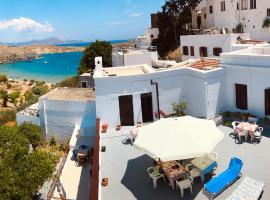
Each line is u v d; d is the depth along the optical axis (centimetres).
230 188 1445
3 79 9381
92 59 5625
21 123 3278
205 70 2180
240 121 2136
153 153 1409
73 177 2488
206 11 5378
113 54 4094
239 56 2116
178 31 5709
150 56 3675
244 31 4641
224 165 1644
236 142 1883
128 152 1895
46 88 6900
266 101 2059
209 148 1414
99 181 1498
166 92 2286
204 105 2180
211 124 1580
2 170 1950
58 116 3092
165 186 1527
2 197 1827
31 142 2973
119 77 2181
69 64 15350
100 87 2194
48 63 16425
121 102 2250
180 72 2284
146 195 1473
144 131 1566
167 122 1580
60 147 3047
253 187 1358
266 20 4325
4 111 4612
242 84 2147
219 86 2205
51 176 2162
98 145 1858
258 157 1689
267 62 1978
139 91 2234
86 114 3003
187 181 1438
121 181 1603
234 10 4650
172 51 5572
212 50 3994
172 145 1418
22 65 16350
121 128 2241
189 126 1520
